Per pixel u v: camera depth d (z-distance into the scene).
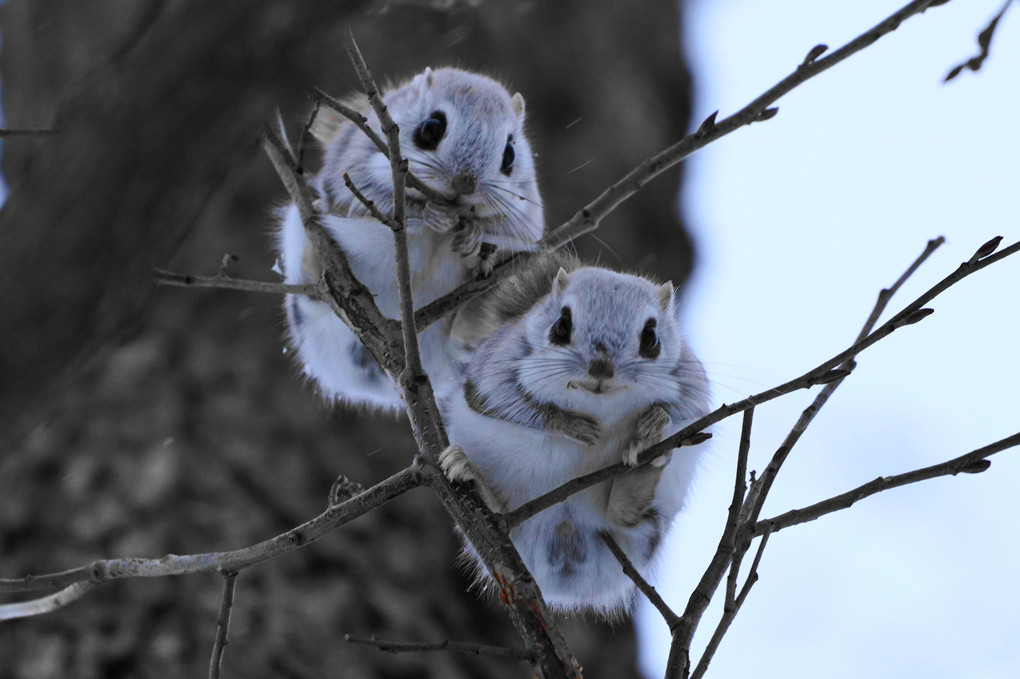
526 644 5.18
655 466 6.82
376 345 6.62
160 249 4.87
